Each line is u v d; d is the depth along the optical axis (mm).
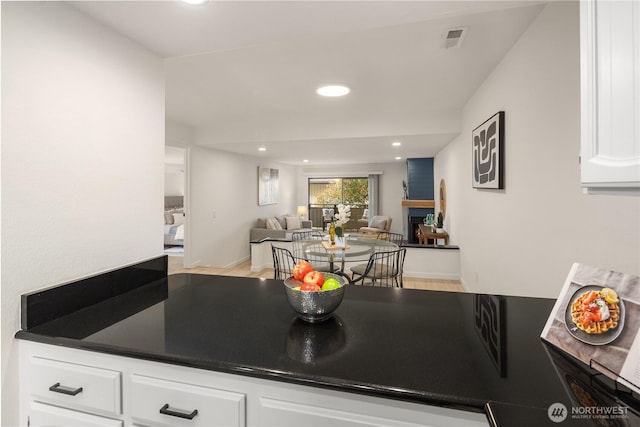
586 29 762
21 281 1070
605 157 715
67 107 1206
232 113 4090
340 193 10297
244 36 1474
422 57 2441
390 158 7395
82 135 1265
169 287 1585
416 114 4062
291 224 8156
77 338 1003
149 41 1511
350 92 3258
